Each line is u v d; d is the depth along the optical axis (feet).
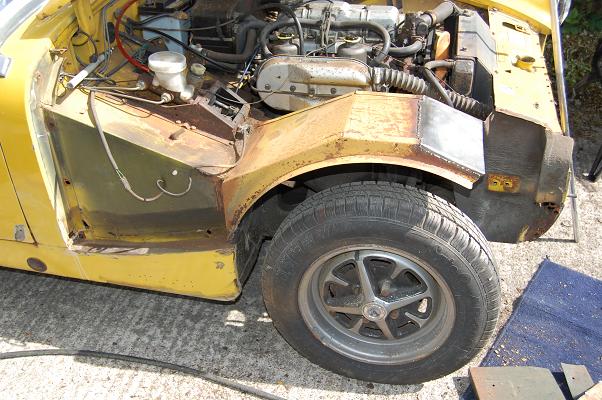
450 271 7.77
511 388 8.71
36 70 8.21
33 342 10.19
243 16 10.61
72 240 9.35
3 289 11.28
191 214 8.86
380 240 7.84
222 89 9.77
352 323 8.96
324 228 7.88
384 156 7.50
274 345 10.07
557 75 10.92
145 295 11.10
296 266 8.22
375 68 9.17
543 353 9.69
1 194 8.79
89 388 9.35
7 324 10.53
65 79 8.86
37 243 9.29
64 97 8.61
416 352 8.70
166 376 9.52
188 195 8.65
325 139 7.61
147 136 8.58
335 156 7.63
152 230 9.20
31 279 11.50
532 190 8.80
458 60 9.59
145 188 8.75
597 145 15.35
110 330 10.39
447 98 9.17
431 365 8.71
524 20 11.74
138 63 9.55
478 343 8.33
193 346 10.06
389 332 8.80
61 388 9.35
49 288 11.29
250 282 11.32
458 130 7.88
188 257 8.83
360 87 9.14
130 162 8.52
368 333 9.11
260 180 8.07
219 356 9.87
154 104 9.04
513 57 10.19
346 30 10.52
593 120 16.31
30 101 8.09
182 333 10.32
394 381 9.08
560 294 10.78
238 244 8.91
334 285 8.86
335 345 8.98
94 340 10.21
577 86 16.72
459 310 8.05
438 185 9.45
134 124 8.69
